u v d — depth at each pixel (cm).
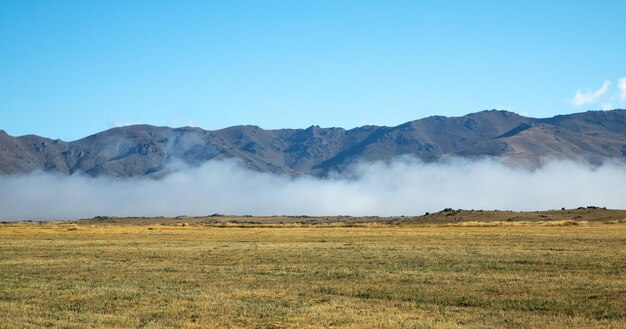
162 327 2616
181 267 4797
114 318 2802
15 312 2952
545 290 3503
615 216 14275
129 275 4341
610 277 3997
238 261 5219
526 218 14888
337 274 4278
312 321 2723
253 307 3061
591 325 2633
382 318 2777
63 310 3030
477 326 2600
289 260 5256
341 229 11319
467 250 6028
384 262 5012
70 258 5569
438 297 3328
